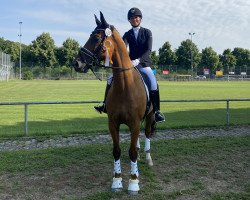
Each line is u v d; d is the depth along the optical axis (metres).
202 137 10.75
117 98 6.15
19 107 20.38
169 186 6.54
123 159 8.34
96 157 8.35
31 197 5.98
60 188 6.40
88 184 6.62
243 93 33.28
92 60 5.84
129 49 7.21
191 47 104.94
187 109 19.64
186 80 84.44
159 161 8.11
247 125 13.33
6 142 10.30
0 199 5.88
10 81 64.81
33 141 10.45
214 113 17.72
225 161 8.18
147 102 6.62
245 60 126.94
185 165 7.84
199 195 6.10
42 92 32.69
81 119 15.28
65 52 104.44
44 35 104.19
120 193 6.15
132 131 6.28
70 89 37.78
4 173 7.16
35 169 7.42
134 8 7.02
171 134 11.52
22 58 106.19
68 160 8.01
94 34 5.89
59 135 11.18
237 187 6.51
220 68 114.56
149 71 7.03
